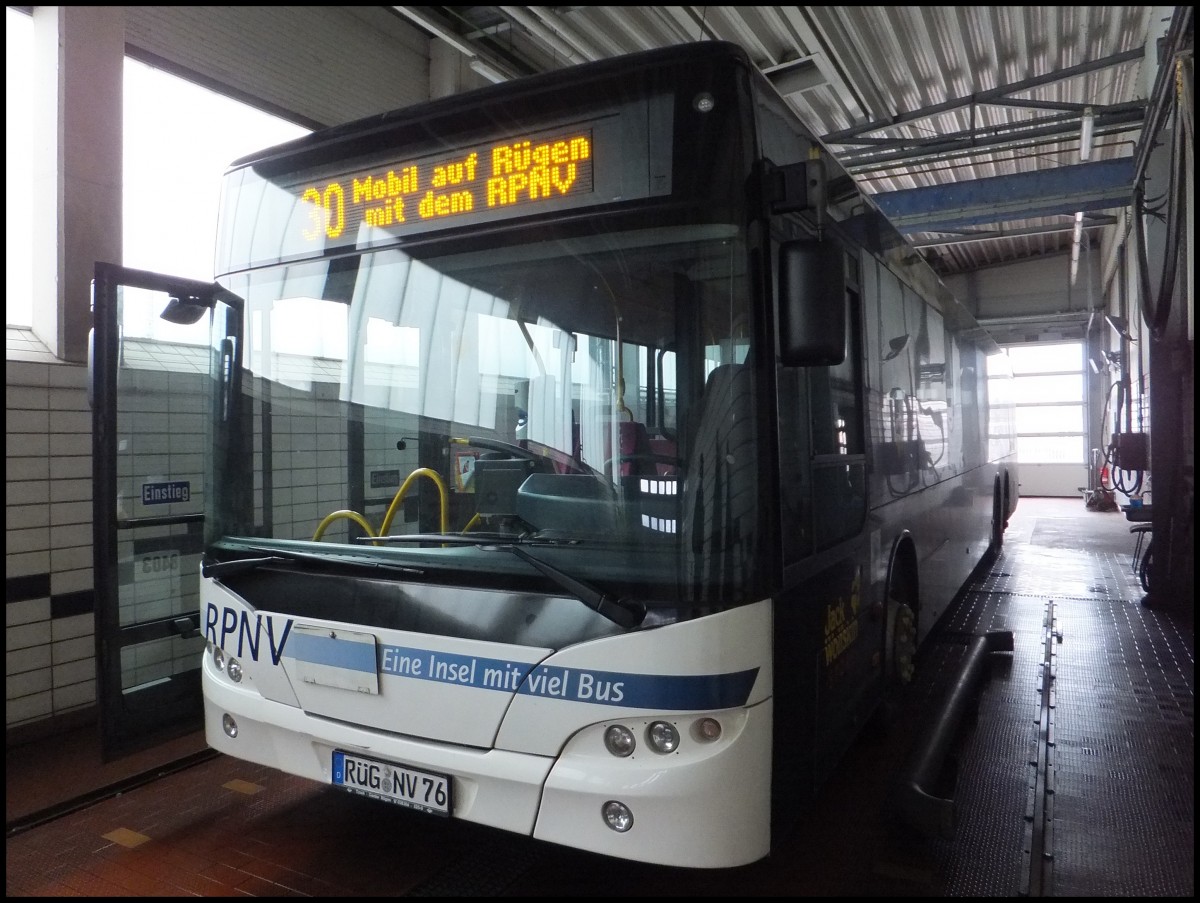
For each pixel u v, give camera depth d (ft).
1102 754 13.12
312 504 10.10
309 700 9.30
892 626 13.38
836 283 7.81
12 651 13.69
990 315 62.28
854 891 9.29
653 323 8.01
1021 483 65.62
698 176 7.91
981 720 14.58
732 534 7.63
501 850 10.28
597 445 8.15
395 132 9.50
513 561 8.12
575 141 8.43
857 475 11.18
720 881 9.52
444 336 9.21
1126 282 40.45
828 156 10.62
